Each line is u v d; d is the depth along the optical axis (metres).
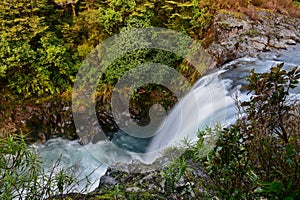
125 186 2.66
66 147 5.16
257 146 1.35
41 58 5.46
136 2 5.53
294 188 0.96
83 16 5.70
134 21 5.35
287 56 5.52
